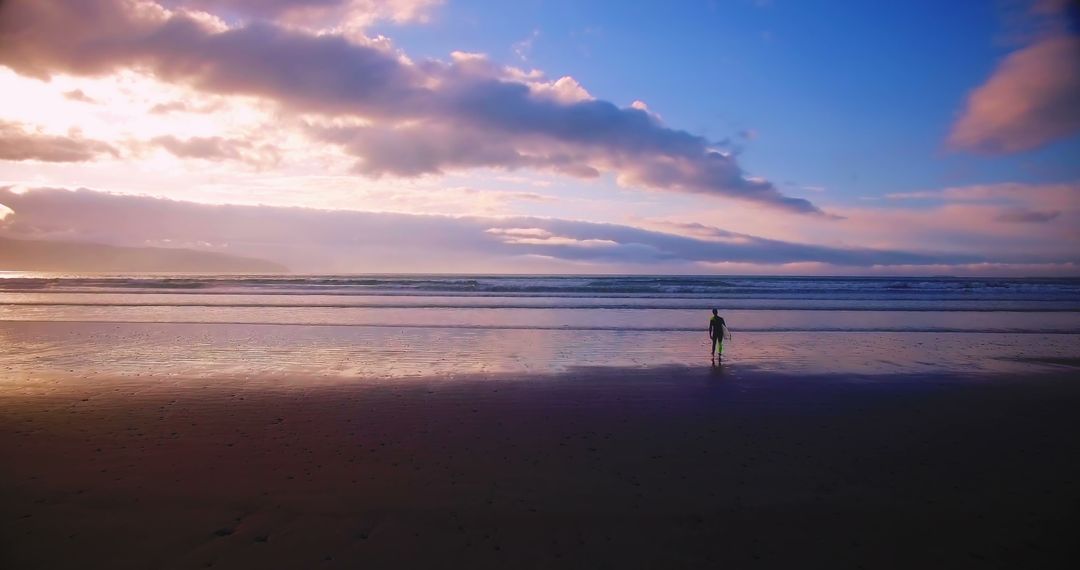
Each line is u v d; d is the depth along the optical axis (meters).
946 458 7.29
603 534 5.28
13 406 9.47
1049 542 5.14
